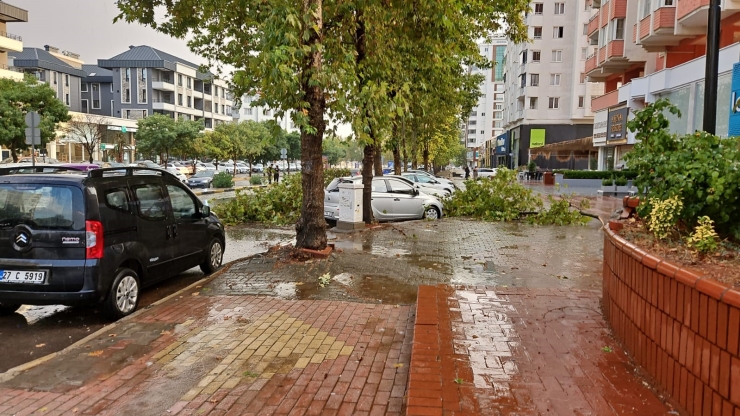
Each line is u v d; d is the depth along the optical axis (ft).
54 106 121.29
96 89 255.09
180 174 123.75
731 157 12.41
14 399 12.28
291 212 51.80
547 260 27.78
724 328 8.57
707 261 10.91
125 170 20.98
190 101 275.18
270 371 13.52
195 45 49.62
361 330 16.57
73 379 13.32
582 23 170.09
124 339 16.06
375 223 41.78
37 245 17.88
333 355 14.52
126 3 41.29
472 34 49.70
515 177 47.96
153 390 12.59
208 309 18.99
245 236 41.68
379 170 61.26
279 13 23.57
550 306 17.74
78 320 19.42
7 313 20.27
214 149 170.50
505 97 232.53
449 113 83.41
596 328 15.31
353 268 25.53
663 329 10.82
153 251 21.44
